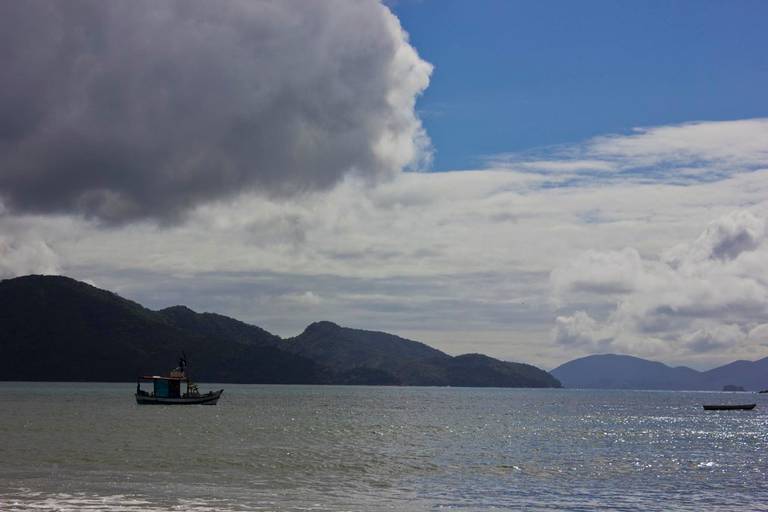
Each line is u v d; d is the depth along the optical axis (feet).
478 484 171.73
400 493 158.40
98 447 229.25
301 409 547.49
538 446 266.16
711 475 192.75
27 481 160.97
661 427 397.80
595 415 535.19
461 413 528.63
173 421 365.40
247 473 180.86
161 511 134.10
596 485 173.27
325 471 187.52
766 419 509.35
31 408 472.85
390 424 382.22
